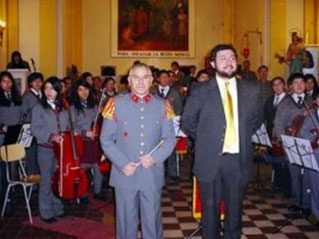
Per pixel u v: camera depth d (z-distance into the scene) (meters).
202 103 4.09
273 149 6.35
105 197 6.84
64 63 13.13
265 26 12.78
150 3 16.19
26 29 12.07
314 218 5.87
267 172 8.67
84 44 16.16
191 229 5.56
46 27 12.12
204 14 16.33
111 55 16.22
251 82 4.19
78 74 14.62
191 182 7.97
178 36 16.27
